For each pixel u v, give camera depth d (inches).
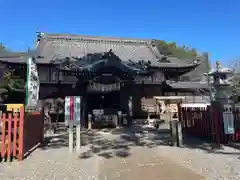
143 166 247.6
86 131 590.6
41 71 813.9
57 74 823.7
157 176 212.5
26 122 301.4
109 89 719.7
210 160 262.5
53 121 796.6
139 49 1117.1
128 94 873.5
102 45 1083.3
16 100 826.2
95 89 725.9
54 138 465.7
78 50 1015.0
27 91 520.1
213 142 368.8
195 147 336.5
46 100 805.9
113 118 695.7
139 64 854.5
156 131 558.6
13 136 277.6
